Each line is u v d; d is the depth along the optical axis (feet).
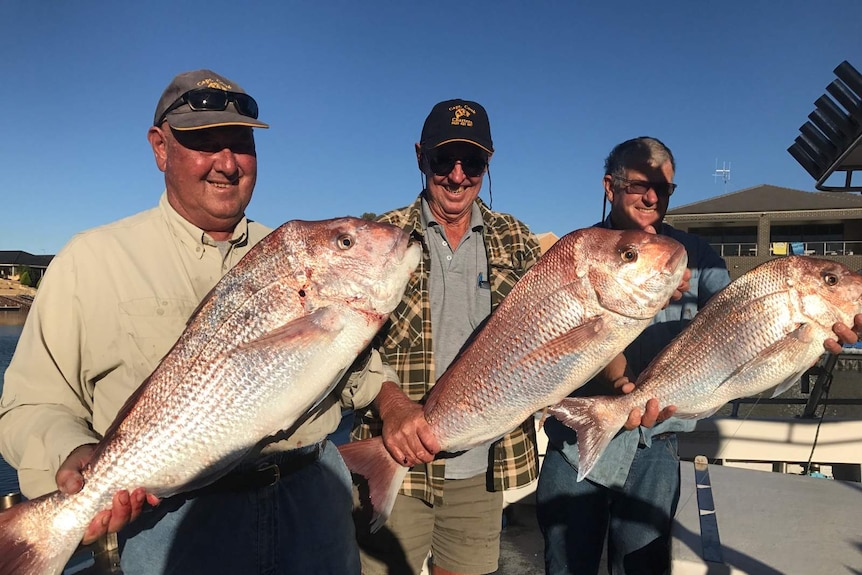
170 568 6.98
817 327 9.37
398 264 7.70
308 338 7.22
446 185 9.95
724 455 15.05
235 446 6.89
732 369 9.53
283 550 7.34
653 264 8.57
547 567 10.90
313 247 7.45
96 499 6.35
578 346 8.63
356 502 10.21
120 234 7.33
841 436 14.28
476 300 10.33
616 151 11.25
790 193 103.91
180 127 7.05
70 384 6.91
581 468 9.02
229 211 7.63
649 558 10.32
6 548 6.03
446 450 8.95
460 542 10.14
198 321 6.97
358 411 10.19
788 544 9.08
